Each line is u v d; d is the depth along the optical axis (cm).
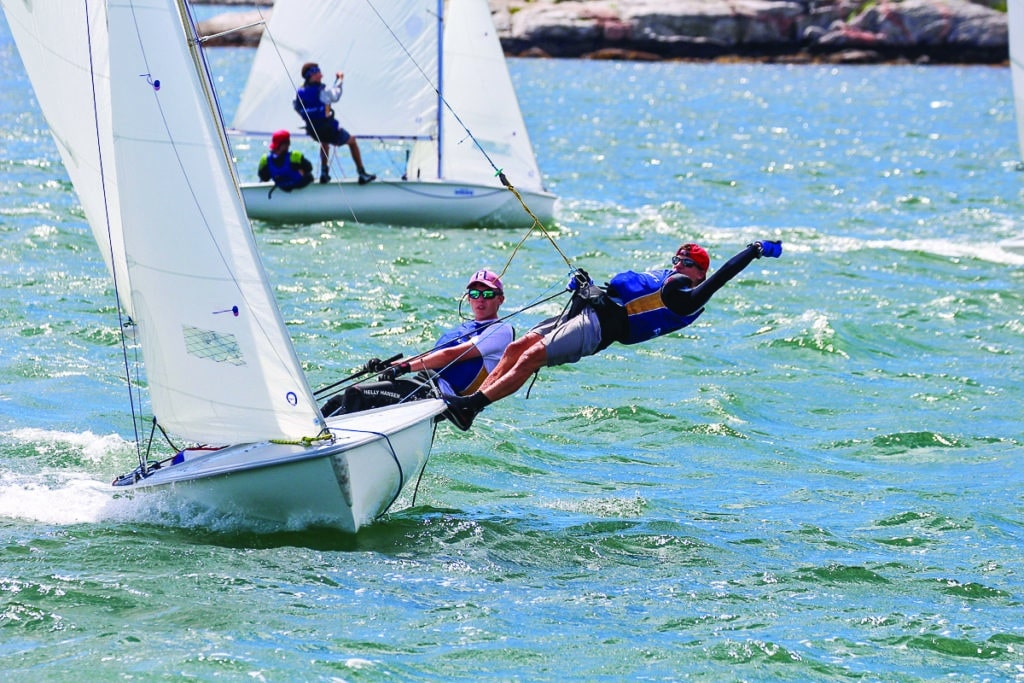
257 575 3200
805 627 3122
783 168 12538
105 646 2822
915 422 4878
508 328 3828
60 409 4534
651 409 4891
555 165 12212
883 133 16325
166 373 3388
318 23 8625
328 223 8306
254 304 3281
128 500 3553
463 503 3841
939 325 6362
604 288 3697
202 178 3253
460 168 8644
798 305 6694
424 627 2997
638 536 3644
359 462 3372
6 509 3547
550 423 4738
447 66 8612
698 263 3700
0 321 5625
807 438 4697
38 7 3544
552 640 2978
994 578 3462
